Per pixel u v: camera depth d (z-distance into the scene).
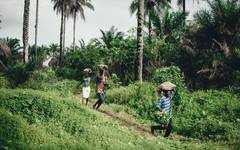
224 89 24.23
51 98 13.27
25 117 11.16
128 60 30.86
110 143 10.69
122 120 15.28
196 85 27.75
